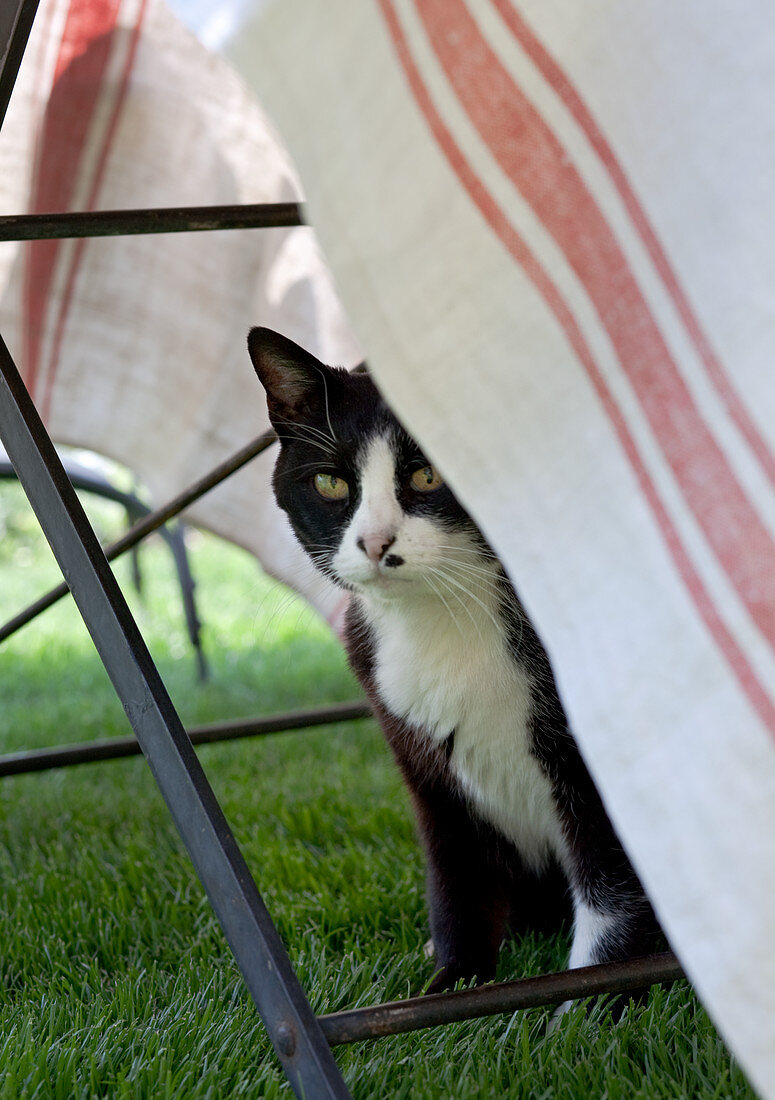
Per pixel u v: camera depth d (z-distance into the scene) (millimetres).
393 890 1936
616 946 1566
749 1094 1117
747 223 708
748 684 707
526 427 801
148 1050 1301
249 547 2852
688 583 729
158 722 1196
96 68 2264
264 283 2611
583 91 760
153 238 2520
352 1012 1092
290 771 2869
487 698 1612
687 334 731
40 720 3604
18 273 2486
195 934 1843
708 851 723
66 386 2676
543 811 1691
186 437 2770
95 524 7043
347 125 829
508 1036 1347
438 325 823
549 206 776
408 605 1671
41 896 2014
